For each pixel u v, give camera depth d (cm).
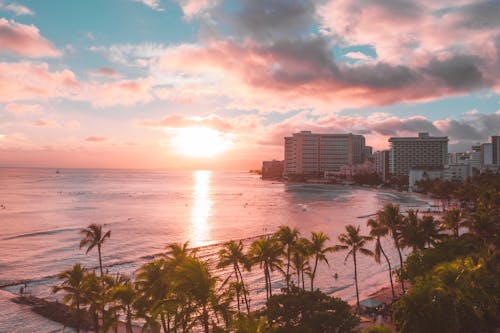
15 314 5516
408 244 5678
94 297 4009
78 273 4100
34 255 9050
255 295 6259
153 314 2994
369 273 7569
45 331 5022
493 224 5534
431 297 3478
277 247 4638
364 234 11769
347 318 3188
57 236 11300
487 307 3725
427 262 5025
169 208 19288
